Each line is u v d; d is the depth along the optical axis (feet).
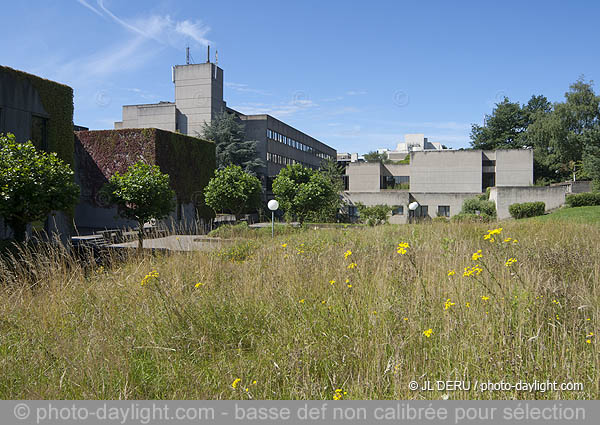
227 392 8.90
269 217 132.36
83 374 9.43
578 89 154.71
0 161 34.12
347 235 35.63
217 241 27.50
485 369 8.86
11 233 41.50
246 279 16.55
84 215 87.25
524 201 108.99
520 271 14.05
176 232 29.81
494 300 11.70
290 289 14.80
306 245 27.07
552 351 9.30
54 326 12.67
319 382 9.11
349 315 11.82
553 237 30.63
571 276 16.14
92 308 13.84
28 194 34.76
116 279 17.29
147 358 10.80
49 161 37.65
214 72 150.92
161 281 15.48
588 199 99.45
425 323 11.18
